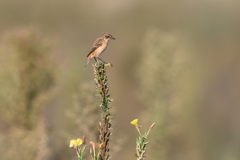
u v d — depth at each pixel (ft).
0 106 33.60
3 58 34.32
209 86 59.52
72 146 18.47
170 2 85.81
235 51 71.41
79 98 28.81
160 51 40.70
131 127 49.19
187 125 45.14
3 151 33.09
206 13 82.12
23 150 32.81
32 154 32.91
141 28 79.51
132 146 47.98
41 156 32.78
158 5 83.92
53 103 37.37
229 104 56.49
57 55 36.78
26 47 34.71
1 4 77.61
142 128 40.22
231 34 78.02
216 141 48.83
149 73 40.55
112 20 81.66
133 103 54.75
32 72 34.32
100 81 19.83
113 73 66.69
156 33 42.34
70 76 46.16
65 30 78.48
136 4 83.61
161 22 81.87
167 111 39.27
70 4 80.18
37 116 33.86
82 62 56.65
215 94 58.13
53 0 79.46
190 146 46.03
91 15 80.94
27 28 36.09
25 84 33.76
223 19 80.18
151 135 39.34
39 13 78.79
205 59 69.36
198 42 76.13
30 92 34.24
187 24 81.30
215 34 78.02
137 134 47.91
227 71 64.90
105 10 82.69
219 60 68.69
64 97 38.63
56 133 35.70
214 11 82.33
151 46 41.37
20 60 34.37
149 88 40.32
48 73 35.37
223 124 52.54
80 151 18.52
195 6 85.25
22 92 33.76
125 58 68.74
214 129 51.01
